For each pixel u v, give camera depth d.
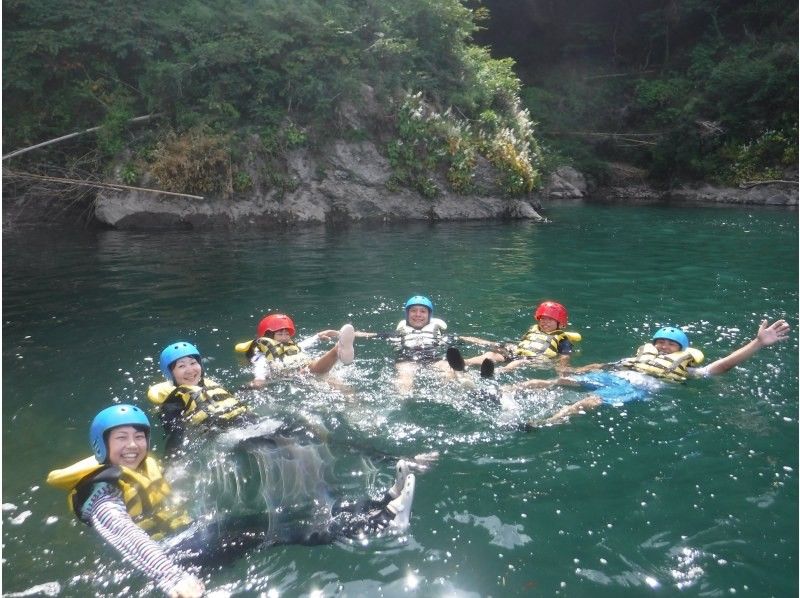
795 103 23.27
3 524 3.54
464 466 4.13
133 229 14.49
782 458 4.20
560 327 6.62
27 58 14.99
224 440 4.38
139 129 15.70
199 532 3.45
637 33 30.72
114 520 3.32
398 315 7.72
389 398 5.24
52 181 14.72
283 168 16.27
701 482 3.91
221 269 10.19
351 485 3.88
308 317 7.61
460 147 17.45
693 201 23.08
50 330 7.05
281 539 3.38
